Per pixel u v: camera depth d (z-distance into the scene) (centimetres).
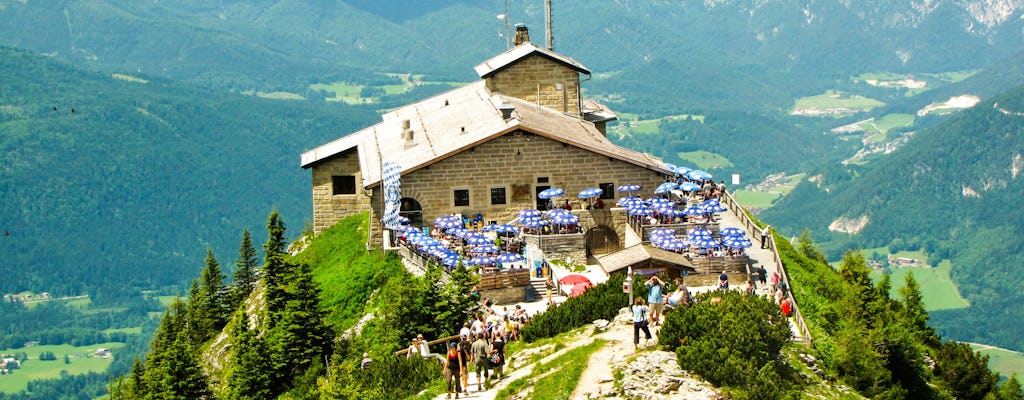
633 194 10794
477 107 12275
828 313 8938
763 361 6469
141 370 10981
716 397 6106
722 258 9225
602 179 10725
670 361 6328
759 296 7575
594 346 6775
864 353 7581
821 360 7531
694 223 10106
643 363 6300
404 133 11581
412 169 10456
